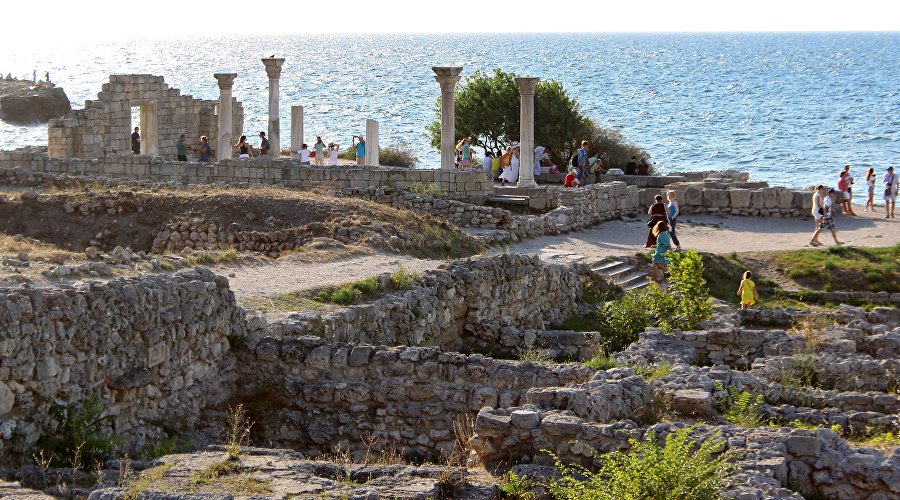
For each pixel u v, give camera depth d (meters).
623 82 176.00
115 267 16.66
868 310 25.25
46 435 10.45
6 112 92.81
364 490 9.00
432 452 12.73
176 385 12.48
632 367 14.80
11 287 11.42
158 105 46.75
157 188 29.55
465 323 19.92
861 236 32.09
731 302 26.50
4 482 8.77
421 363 13.14
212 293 13.44
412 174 33.91
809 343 17.27
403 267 20.66
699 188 36.84
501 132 46.06
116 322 11.53
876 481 10.18
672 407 12.59
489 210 30.50
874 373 15.52
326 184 34.19
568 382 12.70
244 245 24.86
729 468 9.88
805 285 27.77
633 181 41.28
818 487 10.36
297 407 13.30
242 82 168.62
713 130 96.75
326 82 169.00
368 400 13.12
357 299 17.39
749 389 14.21
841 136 90.69
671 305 21.00
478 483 9.94
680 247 30.45
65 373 10.83
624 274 27.50
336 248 22.69
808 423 13.12
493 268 20.75
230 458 10.02
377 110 111.69
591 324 23.44
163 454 11.09
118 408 11.48
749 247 30.72
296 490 8.98
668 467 9.20
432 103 122.31
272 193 27.30
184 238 25.42
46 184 32.66
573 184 37.34
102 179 32.38
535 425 10.93
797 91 154.88
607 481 9.70
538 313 22.59
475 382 12.98
